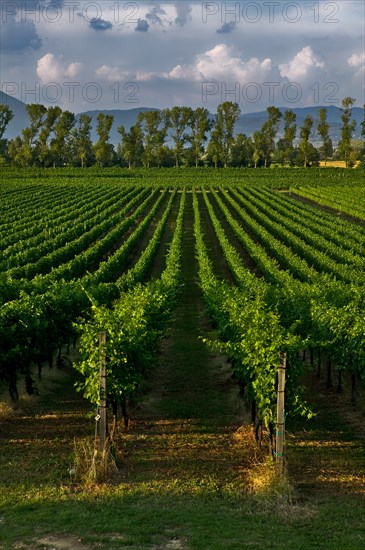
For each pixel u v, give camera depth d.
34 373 20.53
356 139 165.38
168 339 25.91
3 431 15.40
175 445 14.73
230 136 155.12
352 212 73.44
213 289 25.64
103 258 50.03
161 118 156.75
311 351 20.42
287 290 24.83
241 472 13.02
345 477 12.93
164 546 9.32
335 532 9.97
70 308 21.83
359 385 20.11
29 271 35.66
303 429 16.09
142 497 11.44
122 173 133.62
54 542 9.36
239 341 16.61
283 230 55.16
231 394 18.91
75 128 162.75
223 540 9.53
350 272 35.28
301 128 156.75
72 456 13.37
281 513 10.73
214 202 87.38
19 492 11.54
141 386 18.78
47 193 91.50
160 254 50.75
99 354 13.88
